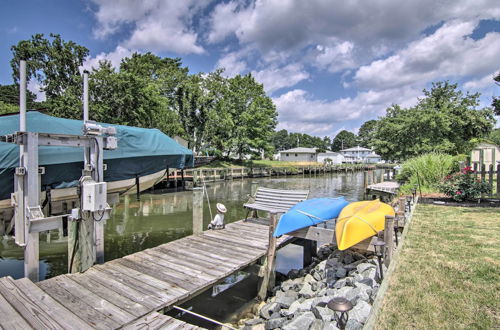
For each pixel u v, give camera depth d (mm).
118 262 4539
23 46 26250
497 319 2617
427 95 21953
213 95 32531
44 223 3900
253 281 5637
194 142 31312
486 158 15211
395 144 20391
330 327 3082
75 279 3889
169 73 32438
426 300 2982
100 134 4555
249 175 31953
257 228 6625
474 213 6797
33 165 3850
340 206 6129
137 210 11531
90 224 4301
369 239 4660
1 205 4984
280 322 3814
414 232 5301
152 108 22969
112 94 20688
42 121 5922
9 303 3178
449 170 11891
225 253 4984
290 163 45719
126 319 2955
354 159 67625
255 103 36500
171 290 3615
